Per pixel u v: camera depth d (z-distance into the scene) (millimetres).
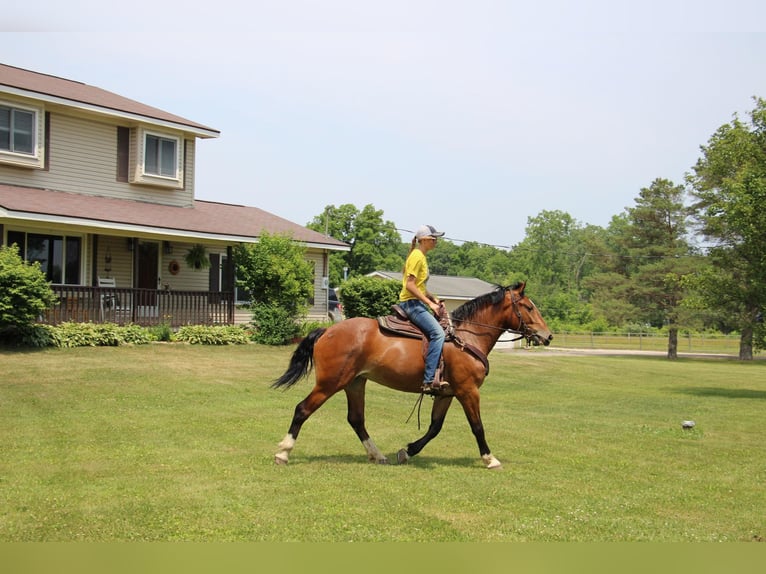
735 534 6344
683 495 7754
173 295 23562
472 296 47844
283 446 8609
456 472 8453
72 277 23000
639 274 48625
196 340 22422
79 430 10516
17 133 21734
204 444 9781
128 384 15094
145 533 5902
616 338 57219
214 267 27062
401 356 8617
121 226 21312
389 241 67062
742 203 19938
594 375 26031
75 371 15969
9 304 17625
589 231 116500
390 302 28344
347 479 7852
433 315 8906
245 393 15156
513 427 12430
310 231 30828
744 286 21828
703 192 42781
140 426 11023
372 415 13289
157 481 7559
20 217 19078
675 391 21656
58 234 22672
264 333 24016
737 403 18297
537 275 96125
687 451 10609
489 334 9250
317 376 8695
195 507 6633
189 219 24766
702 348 57375
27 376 15000
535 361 29984
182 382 15891
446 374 8836
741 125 20719
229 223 26500
